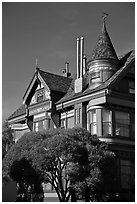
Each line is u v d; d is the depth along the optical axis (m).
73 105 33.91
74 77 38.03
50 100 35.78
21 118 40.72
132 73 32.47
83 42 34.66
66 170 23.70
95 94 31.09
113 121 30.53
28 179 24.42
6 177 26.95
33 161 24.00
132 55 33.72
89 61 33.31
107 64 32.25
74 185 23.61
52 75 38.47
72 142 24.09
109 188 24.41
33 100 38.97
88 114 31.95
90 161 24.06
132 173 30.70
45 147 24.33
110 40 34.25
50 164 24.39
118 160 30.02
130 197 29.58
